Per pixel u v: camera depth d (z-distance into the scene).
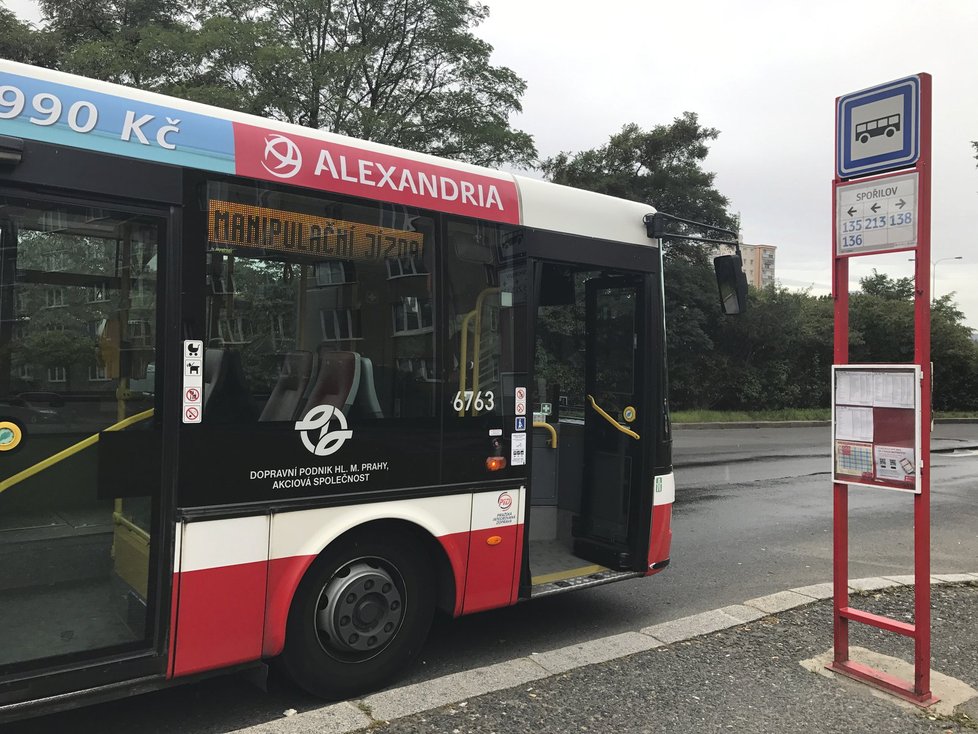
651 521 4.68
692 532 7.65
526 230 4.04
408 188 3.57
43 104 2.65
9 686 2.59
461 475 3.69
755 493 10.16
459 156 17.00
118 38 15.30
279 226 3.15
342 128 14.64
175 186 2.89
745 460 13.77
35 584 2.69
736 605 4.89
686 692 3.55
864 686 3.66
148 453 2.84
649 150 23.50
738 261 4.74
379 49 16.92
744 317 26.08
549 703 3.39
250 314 3.06
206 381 2.94
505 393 3.90
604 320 4.95
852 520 8.52
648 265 4.67
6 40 15.55
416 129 16.61
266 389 3.09
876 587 5.39
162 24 17.09
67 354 2.73
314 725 3.08
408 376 3.52
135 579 2.84
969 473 13.19
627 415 4.79
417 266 3.58
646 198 23.08
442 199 3.69
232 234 3.03
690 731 3.17
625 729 3.17
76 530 2.75
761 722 3.27
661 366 4.74
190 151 2.94
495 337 3.87
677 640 4.22
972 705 3.47
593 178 23.12
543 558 4.88
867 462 3.67
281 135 3.21
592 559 4.88
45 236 2.67
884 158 3.55
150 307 2.86
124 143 2.80
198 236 2.94
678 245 24.44
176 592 2.86
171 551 2.86
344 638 3.34
